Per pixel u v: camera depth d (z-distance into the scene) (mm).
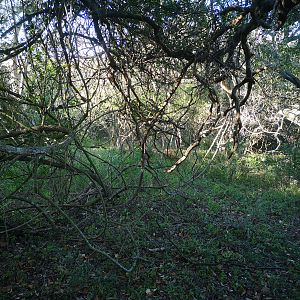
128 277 5492
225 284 5605
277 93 10719
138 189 6309
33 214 7012
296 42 7695
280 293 5430
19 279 5348
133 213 7973
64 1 3715
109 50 4496
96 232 6824
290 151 11133
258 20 4062
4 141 5496
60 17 3859
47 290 5094
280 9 4207
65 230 6727
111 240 6641
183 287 5348
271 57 6168
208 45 4371
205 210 8719
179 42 4453
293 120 11820
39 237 6645
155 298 5109
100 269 5703
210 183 10883
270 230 7867
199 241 6926
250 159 13172
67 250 6270
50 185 7211
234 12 4754
